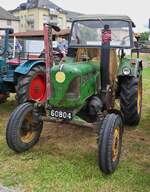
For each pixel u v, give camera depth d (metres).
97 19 5.79
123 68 5.62
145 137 5.44
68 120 4.39
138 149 4.88
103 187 3.71
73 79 4.34
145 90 9.98
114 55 5.57
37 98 6.16
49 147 4.88
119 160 4.37
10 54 7.39
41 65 6.33
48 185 3.72
